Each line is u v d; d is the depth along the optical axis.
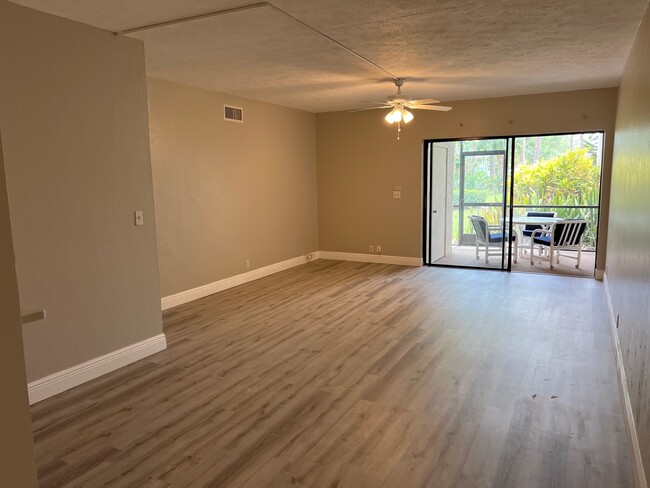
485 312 5.02
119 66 3.66
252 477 2.33
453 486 2.23
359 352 3.95
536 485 2.23
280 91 6.15
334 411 2.97
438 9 3.24
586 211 8.74
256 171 6.86
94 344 3.54
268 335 4.43
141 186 3.89
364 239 8.14
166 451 2.57
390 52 4.33
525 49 4.28
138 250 3.88
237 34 3.72
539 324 4.59
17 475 0.98
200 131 5.84
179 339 4.38
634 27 3.62
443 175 8.30
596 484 2.23
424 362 3.71
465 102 7.07
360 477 2.31
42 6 3.03
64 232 3.31
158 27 3.49
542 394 3.14
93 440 2.69
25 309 1.19
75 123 3.34
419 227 7.64
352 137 7.98
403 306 5.31
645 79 2.93
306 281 6.73
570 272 7.01
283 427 2.79
